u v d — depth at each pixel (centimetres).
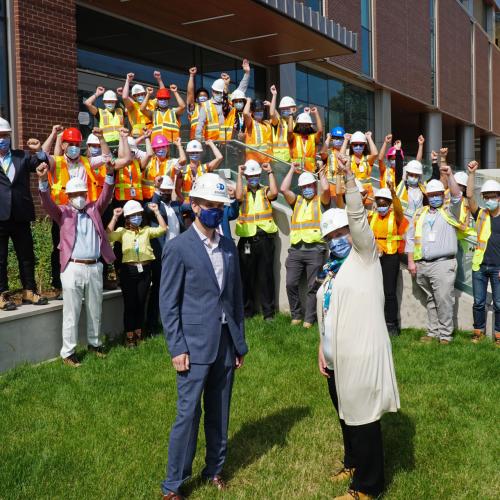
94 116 1329
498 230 825
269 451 517
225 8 1517
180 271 438
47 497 445
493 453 516
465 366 738
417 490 453
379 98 2934
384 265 876
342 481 466
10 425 565
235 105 1198
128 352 779
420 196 971
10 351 711
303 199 941
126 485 464
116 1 1462
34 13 1163
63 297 736
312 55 2042
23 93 1140
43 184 701
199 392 438
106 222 895
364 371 419
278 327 913
